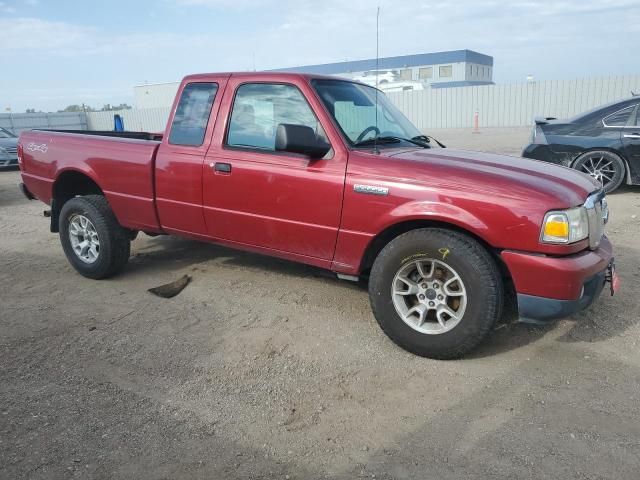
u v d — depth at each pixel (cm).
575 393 315
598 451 265
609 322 404
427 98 2853
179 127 458
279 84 407
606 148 850
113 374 347
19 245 683
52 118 3341
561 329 395
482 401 309
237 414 301
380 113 450
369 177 362
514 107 2681
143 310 449
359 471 254
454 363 353
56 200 546
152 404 312
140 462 262
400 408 304
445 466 256
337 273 400
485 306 331
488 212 327
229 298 470
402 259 352
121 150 484
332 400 313
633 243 602
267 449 271
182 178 448
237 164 416
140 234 697
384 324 368
